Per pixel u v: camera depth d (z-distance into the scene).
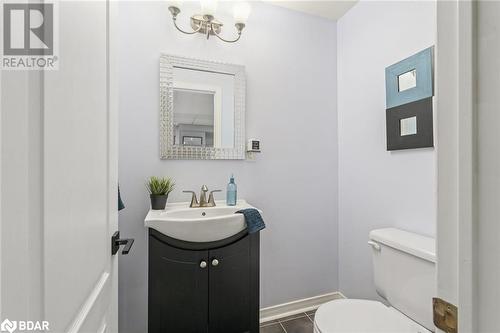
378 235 1.32
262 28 1.77
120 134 1.44
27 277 0.40
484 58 0.29
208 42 1.63
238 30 1.59
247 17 1.60
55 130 0.48
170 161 1.54
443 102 0.34
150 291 1.19
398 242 1.20
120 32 1.45
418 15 1.34
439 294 0.34
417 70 1.31
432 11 1.27
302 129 1.88
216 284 1.25
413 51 1.36
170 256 1.20
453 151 0.33
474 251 0.30
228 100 1.66
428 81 1.25
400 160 1.44
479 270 0.30
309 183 1.89
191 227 1.20
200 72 1.61
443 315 0.34
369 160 1.67
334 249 1.95
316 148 1.92
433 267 1.05
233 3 1.70
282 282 1.81
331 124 1.95
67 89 0.52
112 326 0.85
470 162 0.30
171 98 1.53
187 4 1.58
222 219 1.23
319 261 1.91
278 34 1.82
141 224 1.47
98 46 0.71
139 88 1.48
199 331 1.22
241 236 1.30
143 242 1.48
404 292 1.17
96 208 0.70
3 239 0.36
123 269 1.44
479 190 0.30
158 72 1.52
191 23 1.59
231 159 1.67
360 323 1.04
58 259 0.49
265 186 1.77
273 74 1.80
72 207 0.55
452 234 0.33
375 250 1.35
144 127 1.49
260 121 1.76
